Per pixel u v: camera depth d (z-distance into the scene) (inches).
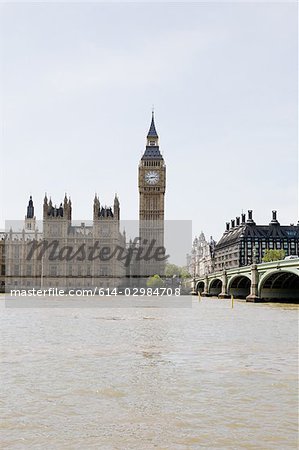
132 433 813.9
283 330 2201.0
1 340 1827.0
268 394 1042.1
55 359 1421.0
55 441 779.4
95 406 957.8
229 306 4249.5
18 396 1021.8
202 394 1041.5
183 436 800.9
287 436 799.7
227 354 1519.4
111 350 1589.6
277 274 4653.1
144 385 1113.4
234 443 771.4
